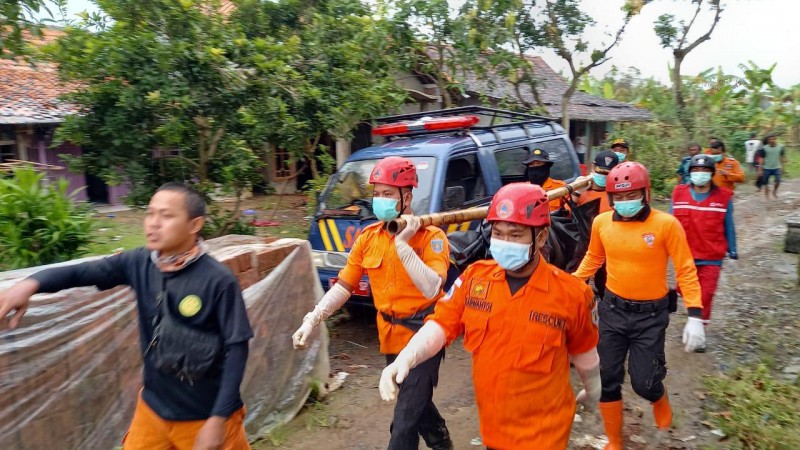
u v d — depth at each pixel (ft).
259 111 24.06
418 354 8.00
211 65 22.57
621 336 12.21
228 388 7.22
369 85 28.37
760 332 19.77
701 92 76.07
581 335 7.99
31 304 9.05
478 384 8.06
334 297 10.98
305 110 25.41
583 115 58.80
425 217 10.55
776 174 50.62
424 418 11.48
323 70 26.78
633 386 12.13
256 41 23.81
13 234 15.17
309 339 14.84
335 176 21.26
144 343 7.80
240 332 7.36
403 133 21.40
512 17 36.99
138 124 22.88
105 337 10.18
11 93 41.86
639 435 13.60
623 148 21.30
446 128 20.63
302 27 29.12
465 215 11.34
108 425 10.24
